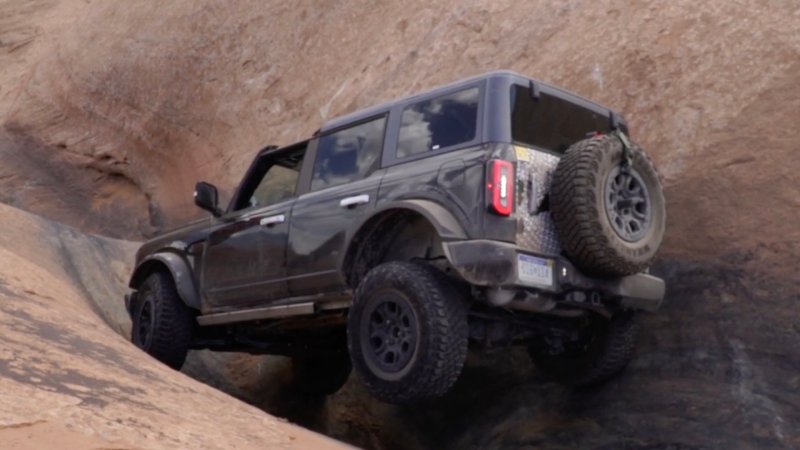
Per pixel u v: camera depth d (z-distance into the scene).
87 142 19.48
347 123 6.51
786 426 5.69
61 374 3.78
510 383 7.14
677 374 6.32
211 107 17.05
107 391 3.78
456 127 5.68
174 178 17.36
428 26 13.03
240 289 6.91
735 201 6.91
